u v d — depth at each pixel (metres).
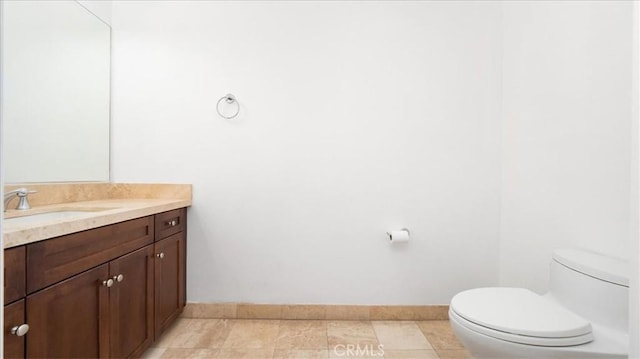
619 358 1.04
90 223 1.15
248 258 2.05
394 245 2.06
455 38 2.04
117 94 2.03
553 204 1.63
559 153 1.60
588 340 1.10
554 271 1.39
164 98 2.03
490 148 2.05
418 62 2.04
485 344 1.15
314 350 1.69
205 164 2.04
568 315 1.19
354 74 2.04
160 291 1.70
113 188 2.03
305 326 1.96
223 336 1.82
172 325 1.95
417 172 2.05
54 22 1.66
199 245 2.05
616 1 1.31
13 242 0.86
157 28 2.03
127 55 2.03
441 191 2.05
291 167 2.04
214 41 2.03
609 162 1.34
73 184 1.78
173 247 1.86
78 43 1.80
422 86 2.04
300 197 2.05
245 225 2.05
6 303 0.85
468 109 2.05
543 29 1.70
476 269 2.06
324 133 2.04
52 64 1.66
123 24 2.03
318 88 2.04
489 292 1.41
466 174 2.05
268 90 2.04
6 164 1.45
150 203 1.75
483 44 2.04
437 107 2.05
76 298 1.10
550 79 1.66
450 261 2.06
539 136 1.73
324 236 2.05
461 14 2.04
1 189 0.50
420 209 2.05
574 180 1.51
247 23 2.03
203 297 2.05
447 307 2.06
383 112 2.04
